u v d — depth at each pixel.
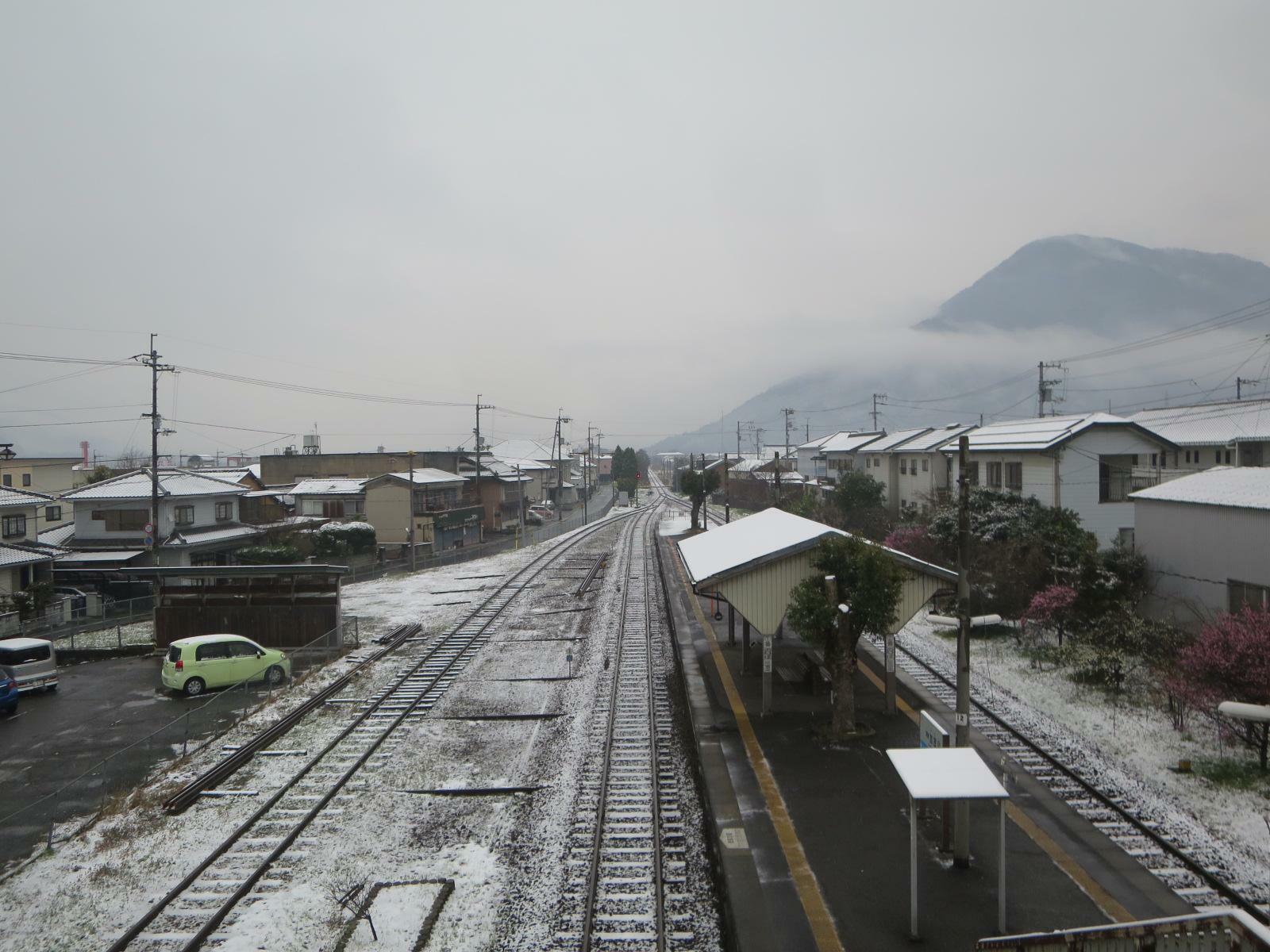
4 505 29.80
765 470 83.25
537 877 9.45
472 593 31.52
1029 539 22.78
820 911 8.23
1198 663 13.25
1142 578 20.42
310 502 48.44
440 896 8.98
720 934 8.27
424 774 12.70
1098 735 13.23
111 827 10.98
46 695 18.17
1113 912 8.17
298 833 10.66
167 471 38.72
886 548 13.53
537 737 14.37
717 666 18.00
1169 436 39.28
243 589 22.23
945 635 21.34
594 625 24.08
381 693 17.25
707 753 12.62
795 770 11.93
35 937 8.42
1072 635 18.92
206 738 14.38
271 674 17.92
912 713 14.55
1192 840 9.63
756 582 14.24
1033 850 9.45
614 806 11.33
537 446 104.19
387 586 34.00
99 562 31.86
